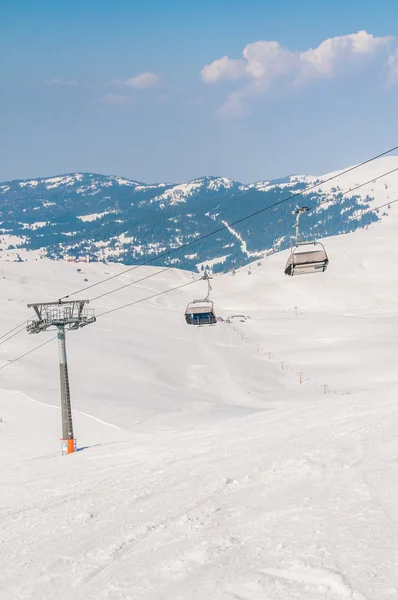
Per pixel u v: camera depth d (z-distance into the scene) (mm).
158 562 8758
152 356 102125
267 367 100625
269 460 14922
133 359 96938
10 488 19391
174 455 19859
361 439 15781
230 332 133000
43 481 19672
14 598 8391
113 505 13203
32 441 53406
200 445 21062
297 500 10781
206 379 91500
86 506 13672
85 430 55125
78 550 10109
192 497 12453
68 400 36125
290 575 7512
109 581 8359
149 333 123812
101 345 104188
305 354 108750
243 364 101500
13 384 74125
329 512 9758
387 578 6996
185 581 7867
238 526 9805
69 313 37344
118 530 10898
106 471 19234
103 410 61781
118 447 25266
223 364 101375
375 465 12531
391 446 14227
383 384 85500
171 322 142125
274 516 10023
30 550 10766
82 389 74375
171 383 86688
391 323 131375
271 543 8742
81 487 16875
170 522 10695
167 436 25828
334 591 6883
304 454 14656
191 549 9016
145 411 61938
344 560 7680
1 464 26562
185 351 109250
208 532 9734
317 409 24969
